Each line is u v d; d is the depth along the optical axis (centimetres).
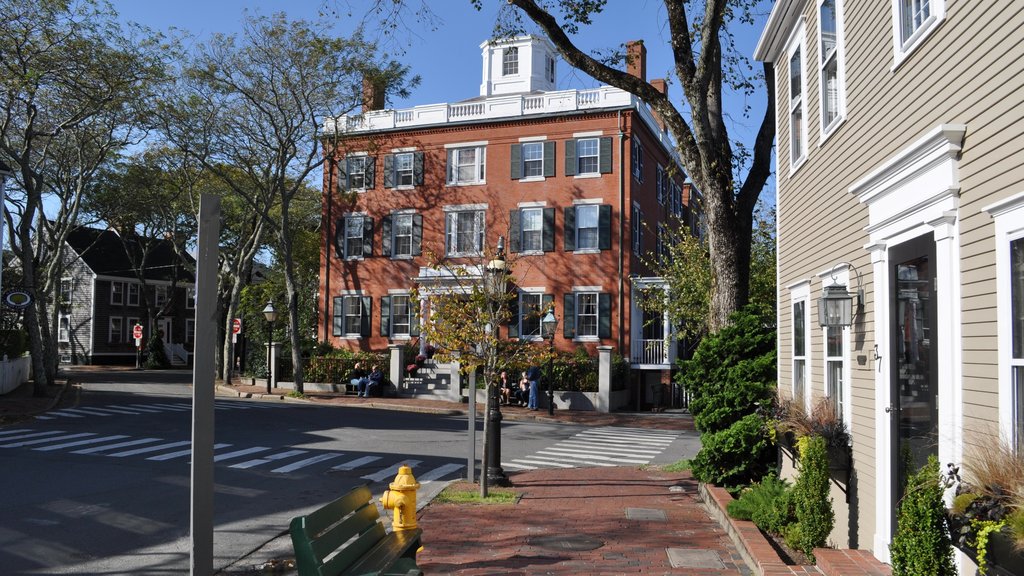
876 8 818
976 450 539
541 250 3522
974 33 596
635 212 3550
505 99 3612
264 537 946
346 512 507
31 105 2794
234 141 3419
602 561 784
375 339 3781
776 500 877
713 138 1459
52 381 3519
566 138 3528
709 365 1248
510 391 3203
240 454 1669
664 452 1991
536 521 1020
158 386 3706
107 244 6178
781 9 1177
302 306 4303
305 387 3547
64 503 1096
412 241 3734
